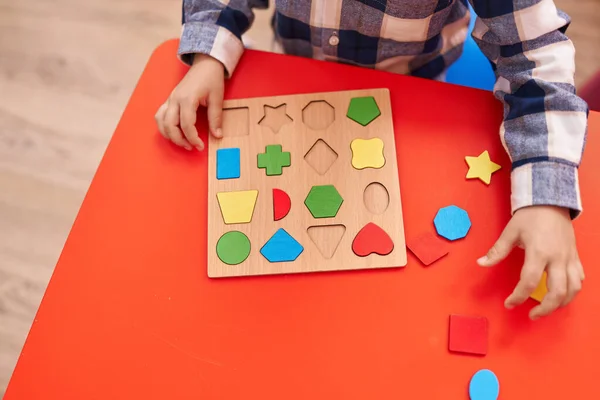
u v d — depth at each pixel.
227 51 0.79
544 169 0.66
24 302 1.28
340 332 0.64
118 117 1.46
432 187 0.70
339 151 0.73
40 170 1.41
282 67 0.79
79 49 1.53
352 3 0.81
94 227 0.71
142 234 0.71
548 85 0.68
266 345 0.64
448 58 0.94
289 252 0.67
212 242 0.69
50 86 1.49
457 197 0.70
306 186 0.71
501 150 0.72
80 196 1.38
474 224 0.68
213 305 0.66
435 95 0.75
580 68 1.39
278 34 0.98
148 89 0.80
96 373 0.65
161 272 0.68
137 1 1.57
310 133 0.74
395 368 0.62
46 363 0.65
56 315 0.67
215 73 0.78
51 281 0.69
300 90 0.77
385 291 0.65
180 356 0.64
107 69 1.50
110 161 0.75
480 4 0.72
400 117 0.74
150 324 0.66
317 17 0.85
